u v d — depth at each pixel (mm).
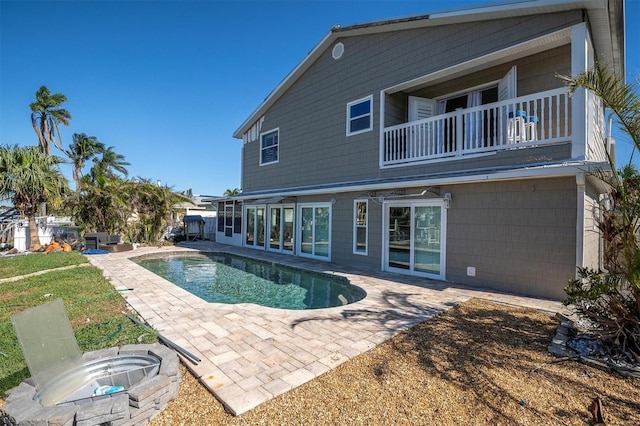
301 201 14344
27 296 7387
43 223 18531
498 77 9367
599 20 7664
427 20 9414
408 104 10898
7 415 2596
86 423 2611
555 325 5559
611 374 3855
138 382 3158
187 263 14312
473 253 8531
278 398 3379
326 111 13234
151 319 5898
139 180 20078
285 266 12266
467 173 8219
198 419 3051
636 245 4168
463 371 3969
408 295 7633
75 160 36031
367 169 11562
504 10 7875
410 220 10055
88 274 9867
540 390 3539
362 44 11758
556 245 7156
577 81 4391
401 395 3455
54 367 3109
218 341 4898
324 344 4793
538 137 8594
